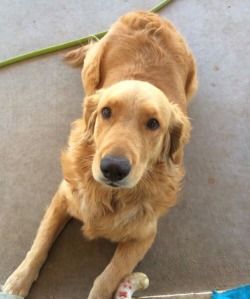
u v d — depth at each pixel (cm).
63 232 55
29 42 77
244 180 65
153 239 52
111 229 49
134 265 50
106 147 37
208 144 68
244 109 73
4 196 58
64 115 67
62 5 84
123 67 54
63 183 54
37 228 56
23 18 80
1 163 61
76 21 81
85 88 63
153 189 45
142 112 39
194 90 67
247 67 79
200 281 54
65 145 64
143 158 39
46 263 52
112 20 82
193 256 56
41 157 62
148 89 41
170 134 45
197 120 71
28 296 49
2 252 53
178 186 49
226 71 78
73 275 52
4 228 55
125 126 38
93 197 46
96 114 43
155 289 52
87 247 55
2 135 64
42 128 66
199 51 80
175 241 57
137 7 86
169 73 54
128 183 37
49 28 79
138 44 56
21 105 68
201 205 61
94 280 52
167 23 61
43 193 59
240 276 55
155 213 48
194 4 88
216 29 84
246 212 61
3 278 51
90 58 61
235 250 57
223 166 66
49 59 74
